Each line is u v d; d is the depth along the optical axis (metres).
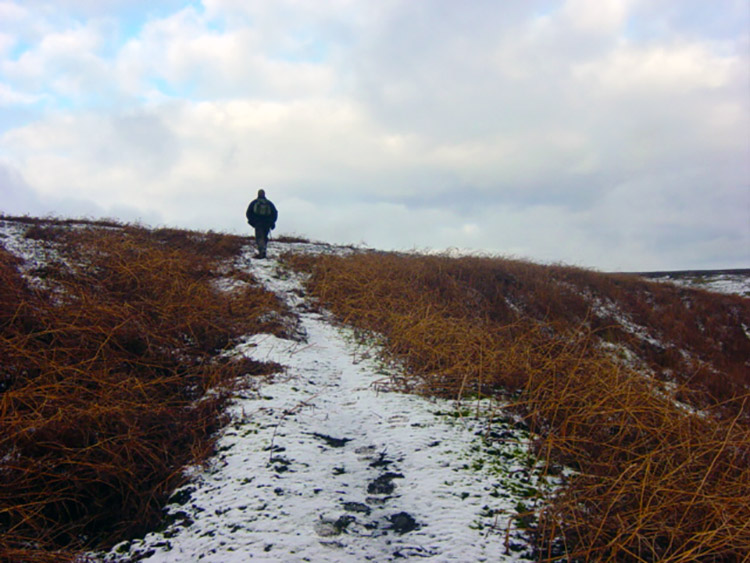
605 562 3.59
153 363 7.29
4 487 4.32
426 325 9.44
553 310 15.30
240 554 3.47
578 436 5.60
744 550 3.75
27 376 6.00
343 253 17.48
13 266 9.45
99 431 5.25
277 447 5.09
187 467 4.91
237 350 8.24
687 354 16.20
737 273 26.66
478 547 3.65
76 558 3.80
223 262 13.70
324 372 7.77
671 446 4.95
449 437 5.50
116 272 10.26
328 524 3.89
